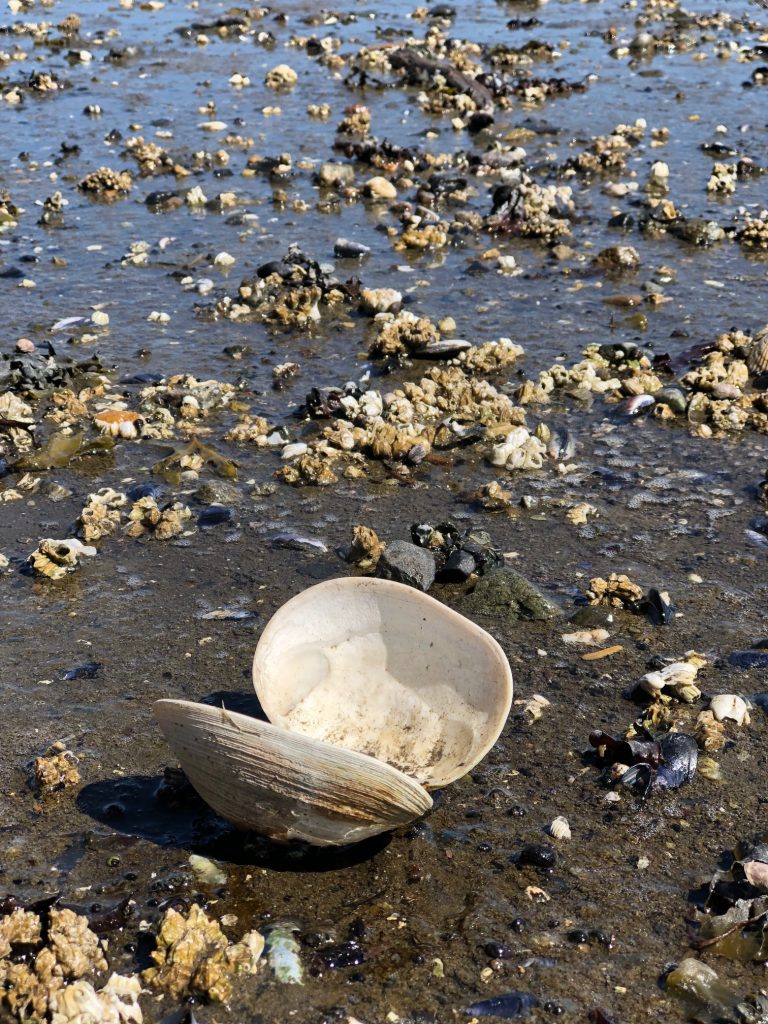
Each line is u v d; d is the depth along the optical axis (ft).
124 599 2.20
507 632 2.10
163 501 2.52
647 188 4.57
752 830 1.69
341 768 1.51
